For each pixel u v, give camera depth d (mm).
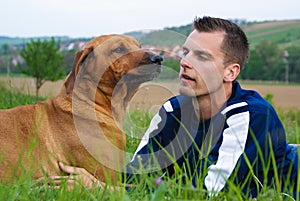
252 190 1550
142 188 1395
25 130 1627
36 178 1582
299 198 1336
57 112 1666
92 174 1630
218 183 1401
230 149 1492
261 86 16922
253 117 1547
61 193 1295
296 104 11141
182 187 1273
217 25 1603
